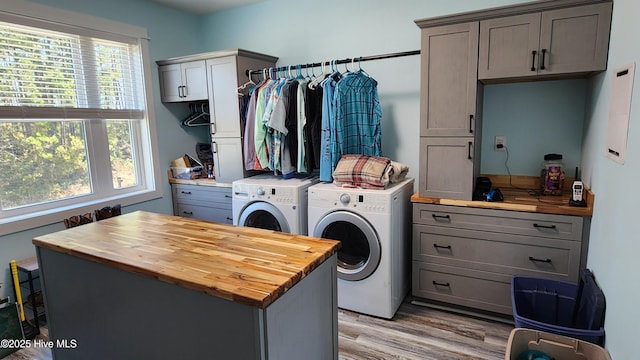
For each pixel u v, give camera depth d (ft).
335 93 8.90
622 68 5.21
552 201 7.67
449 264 8.37
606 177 5.91
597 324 5.65
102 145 10.72
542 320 7.27
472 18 7.44
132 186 11.68
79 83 9.93
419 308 8.80
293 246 5.09
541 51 6.98
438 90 7.99
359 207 8.08
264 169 10.66
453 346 7.26
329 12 10.86
